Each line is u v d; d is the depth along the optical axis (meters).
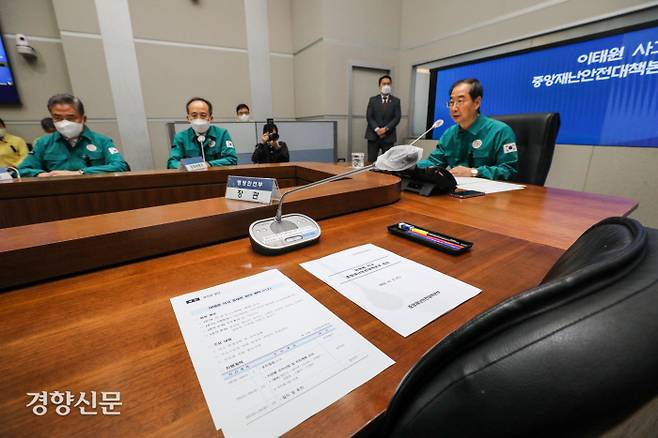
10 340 0.37
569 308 0.17
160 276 0.54
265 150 3.04
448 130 2.02
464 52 3.32
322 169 1.72
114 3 3.30
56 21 3.21
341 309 0.43
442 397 0.19
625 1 2.11
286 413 0.27
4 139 3.01
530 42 2.71
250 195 0.81
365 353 0.35
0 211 1.35
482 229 0.79
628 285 0.17
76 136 2.09
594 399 0.14
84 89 3.34
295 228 0.70
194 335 0.38
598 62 2.20
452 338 0.19
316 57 3.94
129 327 0.40
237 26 3.98
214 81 3.99
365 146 4.42
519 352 0.16
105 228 0.59
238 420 0.27
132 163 3.68
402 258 0.61
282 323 0.40
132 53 3.47
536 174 1.68
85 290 0.49
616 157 2.19
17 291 0.49
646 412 0.15
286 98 4.53
